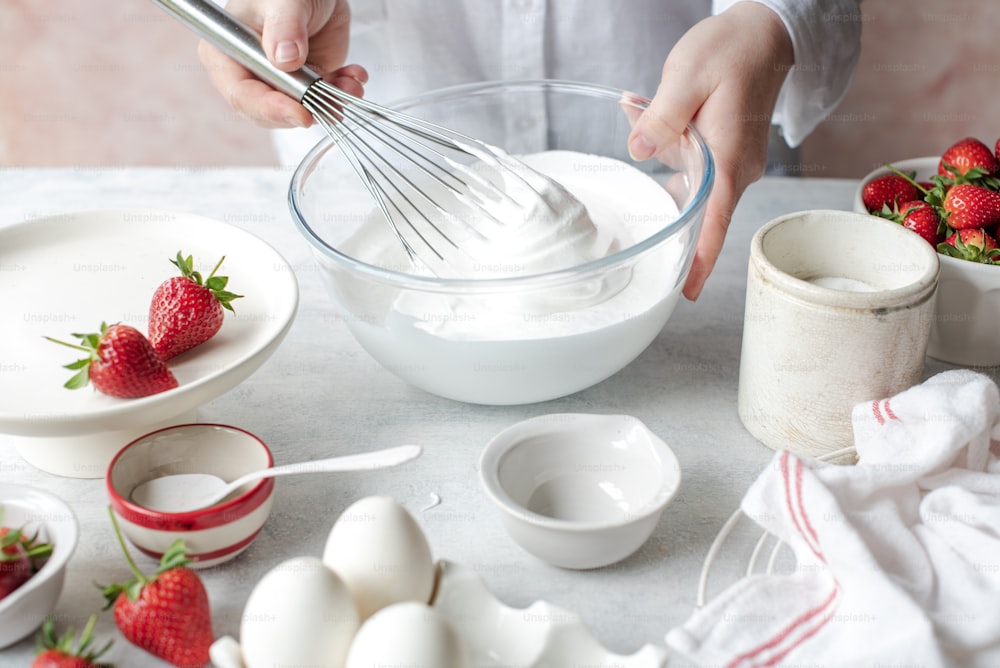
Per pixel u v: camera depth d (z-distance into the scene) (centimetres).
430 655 53
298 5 90
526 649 60
